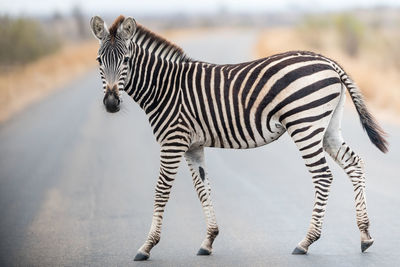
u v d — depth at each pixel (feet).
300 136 63.46
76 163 126.31
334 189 97.30
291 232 74.69
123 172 116.67
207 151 138.31
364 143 133.49
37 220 86.33
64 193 101.86
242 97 64.80
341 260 62.85
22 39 374.22
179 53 69.10
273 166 118.83
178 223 81.61
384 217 79.30
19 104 225.35
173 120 66.69
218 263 63.87
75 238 76.38
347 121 163.73
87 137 156.97
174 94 66.95
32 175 116.98
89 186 106.22
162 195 67.46
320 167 63.87
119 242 73.67
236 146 67.05
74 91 255.70
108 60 64.95
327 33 460.55
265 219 81.30
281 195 94.63
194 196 97.40
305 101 62.85
